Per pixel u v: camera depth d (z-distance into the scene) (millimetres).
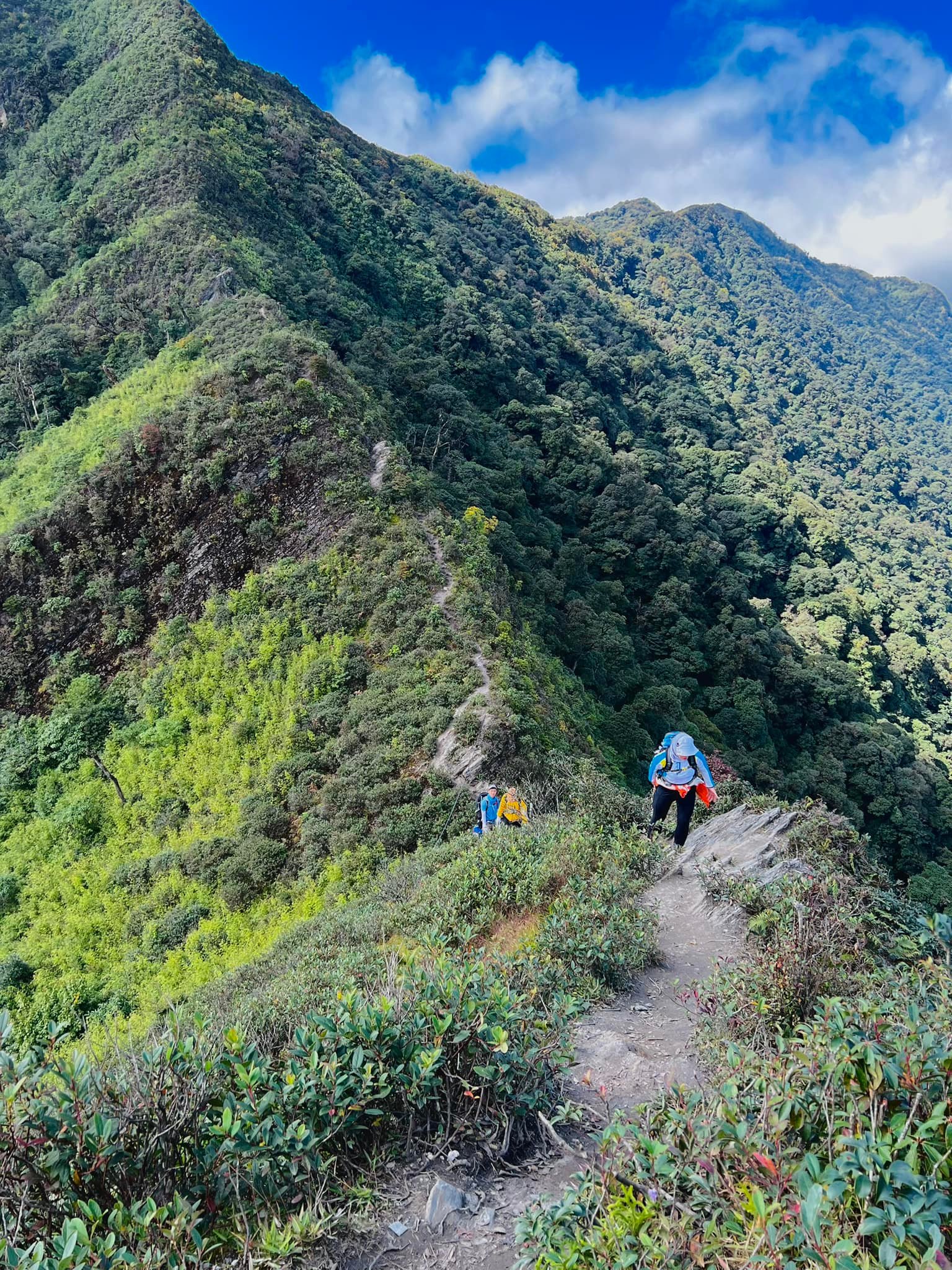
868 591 77438
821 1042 3168
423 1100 3795
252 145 66812
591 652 41406
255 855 20719
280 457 31406
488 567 30016
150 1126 3285
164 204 53812
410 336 65188
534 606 39125
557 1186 3646
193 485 31000
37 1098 3188
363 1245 3268
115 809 25172
